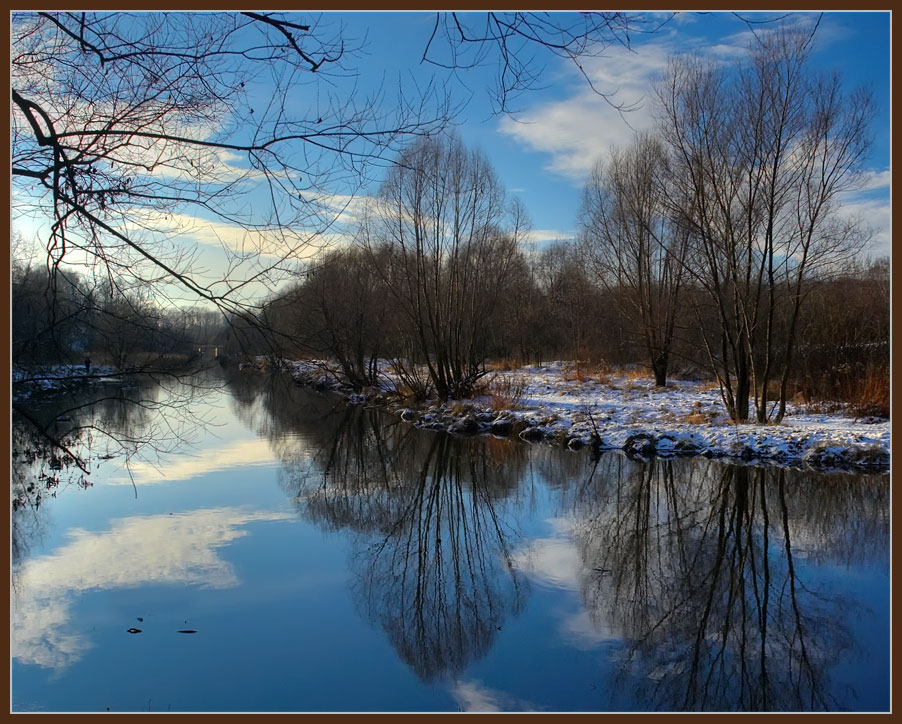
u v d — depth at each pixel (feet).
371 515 38.09
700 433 51.24
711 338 65.21
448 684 19.26
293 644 21.91
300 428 72.23
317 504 40.34
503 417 65.10
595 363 109.09
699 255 54.90
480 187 75.92
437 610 24.50
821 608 24.12
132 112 13.23
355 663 20.65
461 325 81.00
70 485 42.16
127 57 12.76
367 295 75.61
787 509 36.29
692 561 29.35
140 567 28.91
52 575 27.78
